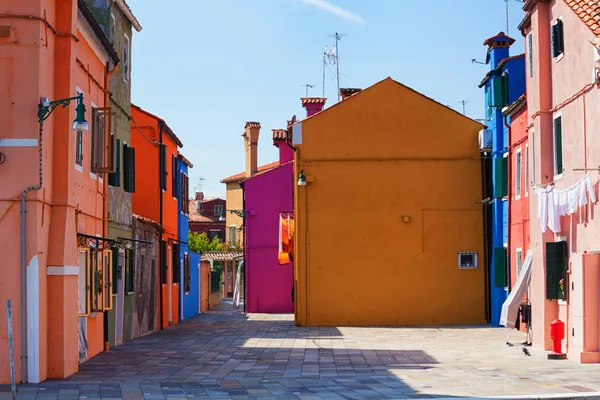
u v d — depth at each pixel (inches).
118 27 832.9
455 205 1072.2
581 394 452.4
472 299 1063.6
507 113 944.9
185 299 1316.4
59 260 535.2
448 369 596.4
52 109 520.7
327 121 1078.4
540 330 721.6
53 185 543.5
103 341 739.4
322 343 818.8
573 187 633.0
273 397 462.3
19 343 509.0
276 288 1434.5
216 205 3161.9
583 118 626.5
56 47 549.3
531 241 752.3
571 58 655.8
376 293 1064.8
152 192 1059.3
